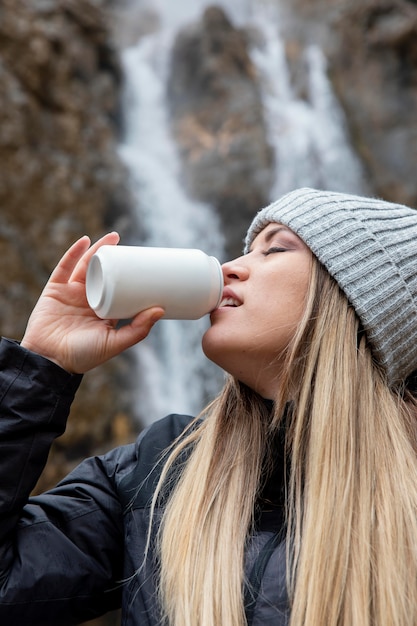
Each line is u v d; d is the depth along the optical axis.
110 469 1.55
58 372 1.39
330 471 1.32
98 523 1.47
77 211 7.74
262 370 1.45
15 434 1.38
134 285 1.32
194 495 1.38
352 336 1.43
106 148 8.66
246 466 1.44
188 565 1.29
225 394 1.56
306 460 1.38
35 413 1.38
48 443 1.39
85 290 1.46
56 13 8.38
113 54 9.43
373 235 1.48
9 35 7.54
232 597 1.24
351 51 11.42
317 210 1.50
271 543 1.33
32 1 8.20
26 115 7.46
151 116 10.02
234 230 9.22
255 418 1.50
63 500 1.49
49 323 1.44
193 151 9.69
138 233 8.66
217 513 1.36
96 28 8.99
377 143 10.91
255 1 12.43
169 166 9.65
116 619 6.31
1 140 7.13
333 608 1.20
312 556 1.24
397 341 1.47
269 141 9.98
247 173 9.39
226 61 10.28
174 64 10.39
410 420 1.45
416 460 1.37
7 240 6.86
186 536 1.33
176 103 10.18
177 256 1.36
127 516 1.45
